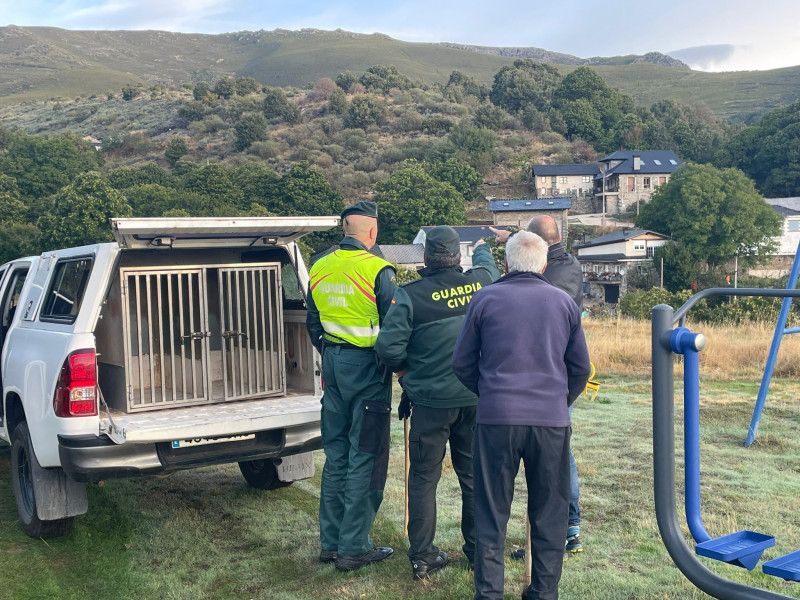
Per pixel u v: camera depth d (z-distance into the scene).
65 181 113.38
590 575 4.04
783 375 11.16
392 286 4.35
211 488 6.00
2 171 112.94
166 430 4.34
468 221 98.19
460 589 3.92
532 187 112.75
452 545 4.60
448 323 3.97
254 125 131.25
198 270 5.00
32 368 4.79
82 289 4.65
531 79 158.75
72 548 4.74
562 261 4.30
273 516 5.29
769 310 20.14
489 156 120.38
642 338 14.45
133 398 4.81
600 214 103.44
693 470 2.08
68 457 4.34
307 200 97.38
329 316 4.40
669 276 64.62
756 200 68.00
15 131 157.62
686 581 3.94
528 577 3.75
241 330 5.36
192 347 5.02
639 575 4.05
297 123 143.62
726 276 64.81
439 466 4.14
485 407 3.42
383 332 3.96
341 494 4.48
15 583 4.14
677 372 10.30
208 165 99.75
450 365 3.98
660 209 72.06
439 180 107.25
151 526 5.11
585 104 143.62
